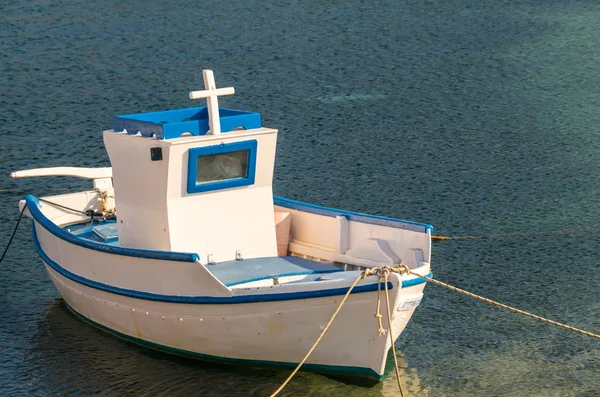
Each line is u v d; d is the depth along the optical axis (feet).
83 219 91.40
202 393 69.97
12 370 75.05
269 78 188.55
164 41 214.69
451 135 153.17
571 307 88.02
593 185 127.54
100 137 150.51
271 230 78.69
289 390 69.67
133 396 70.38
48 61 196.54
